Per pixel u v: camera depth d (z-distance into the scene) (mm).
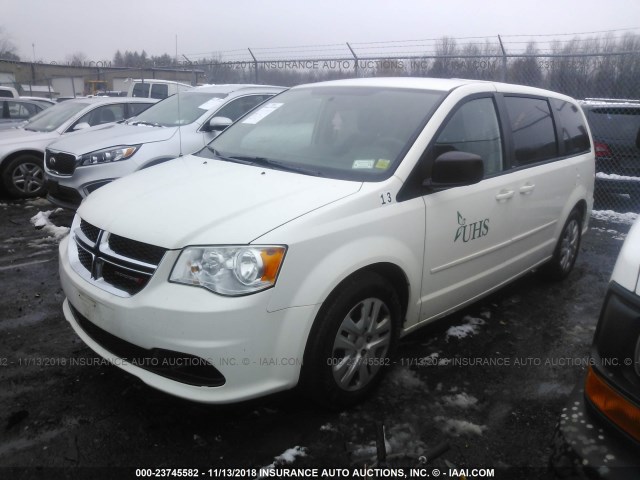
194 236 2367
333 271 2486
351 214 2625
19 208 7453
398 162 2949
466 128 3393
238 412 2773
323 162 3154
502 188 3568
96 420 2689
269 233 2361
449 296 3332
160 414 2746
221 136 3969
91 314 2594
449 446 2541
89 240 2723
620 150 7758
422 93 3447
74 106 9023
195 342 2262
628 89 9164
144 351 2428
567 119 4668
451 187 3025
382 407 2850
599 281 4988
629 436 1624
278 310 2352
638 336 1622
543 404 2936
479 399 2959
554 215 4344
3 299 4211
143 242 2428
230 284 2289
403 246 2848
